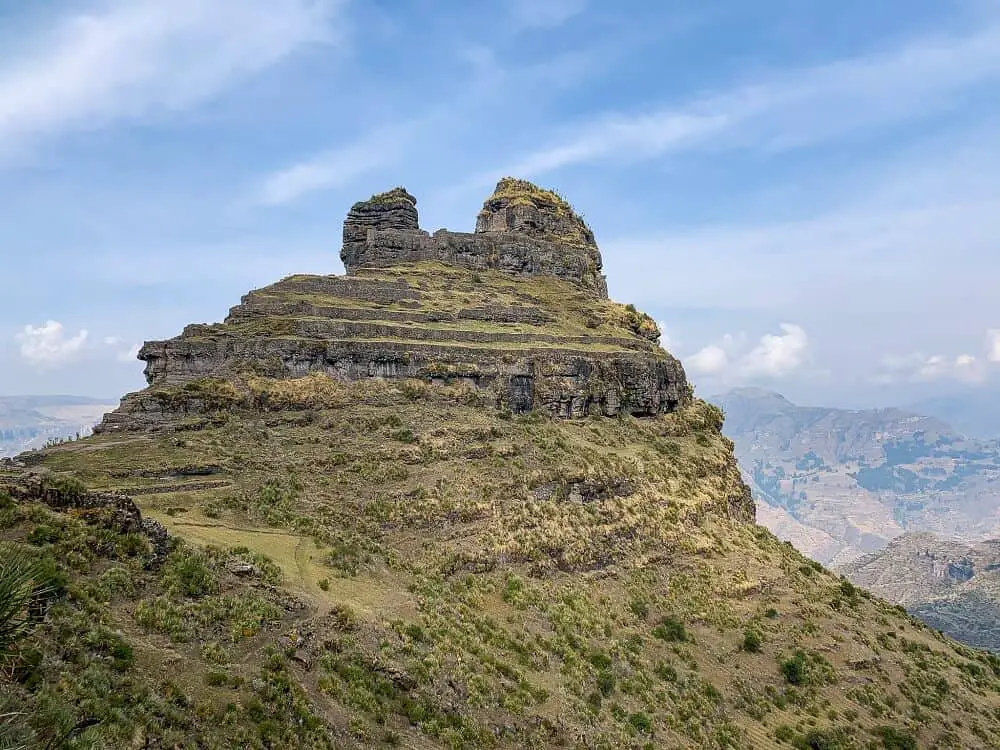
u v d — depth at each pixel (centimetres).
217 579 4269
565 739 4909
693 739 5988
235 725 3222
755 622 8519
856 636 8962
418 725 4106
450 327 10706
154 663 3331
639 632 7344
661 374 12769
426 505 7094
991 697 9144
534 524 7725
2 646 1972
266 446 7144
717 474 11888
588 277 15462
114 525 4056
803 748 6662
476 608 6169
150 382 8088
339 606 4656
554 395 10325
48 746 2303
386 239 13412
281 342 8306
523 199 15388
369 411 8256
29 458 6144
